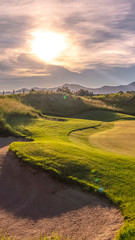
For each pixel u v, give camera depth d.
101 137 13.27
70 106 34.50
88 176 6.51
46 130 14.90
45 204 5.48
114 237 3.92
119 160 7.68
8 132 13.27
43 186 6.36
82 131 15.77
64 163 7.38
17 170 7.41
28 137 12.59
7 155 8.66
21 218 4.94
